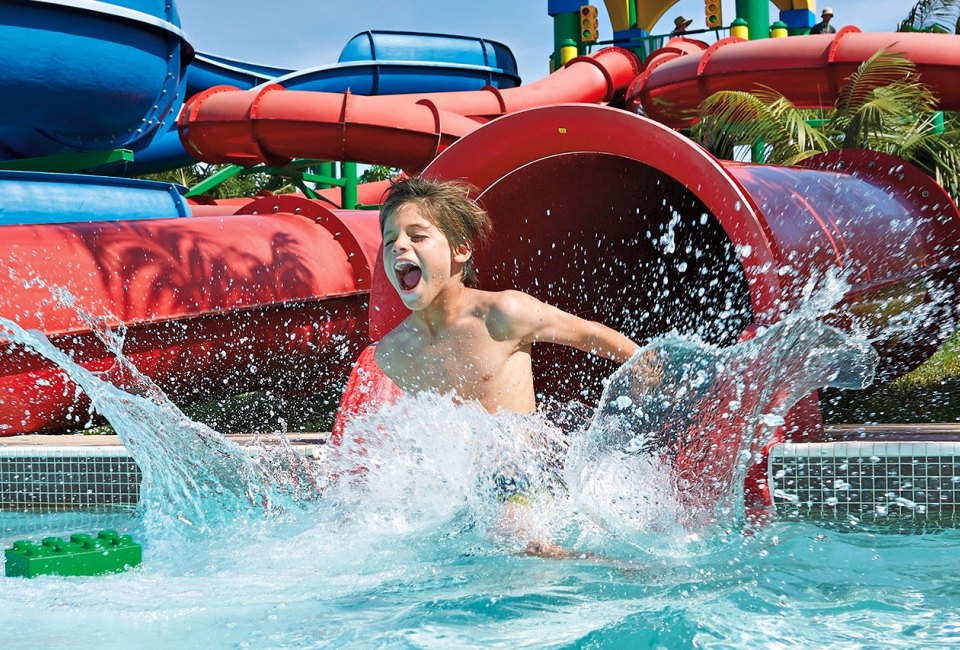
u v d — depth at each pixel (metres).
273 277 10.24
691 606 3.13
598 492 4.54
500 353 4.37
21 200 10.33
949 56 13.71
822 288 5.94
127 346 8.95
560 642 2.79
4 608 3.34
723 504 4.57
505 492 4.43
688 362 4.52
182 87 15.80
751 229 5.09
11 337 8.02
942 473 5.21
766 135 14.62
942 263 8.29
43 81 11.88
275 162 16.41
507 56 23.48
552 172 6.48
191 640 2.94
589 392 7.75
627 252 7.77
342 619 3.11
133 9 12.69
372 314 6.56
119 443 7.97
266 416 11.20
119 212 11.16
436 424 4.58
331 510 5.04
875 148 14.02
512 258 6.91
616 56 21.08
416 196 4.26
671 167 5.46
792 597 3.28
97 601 3.41
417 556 4.01
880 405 9.05
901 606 3.14
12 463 6.89
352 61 21.33
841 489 5.31
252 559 4.09
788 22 23.38
